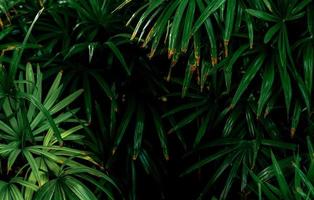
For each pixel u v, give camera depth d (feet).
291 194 5.48
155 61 6.68
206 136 6.64
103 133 6.33
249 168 6.01
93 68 6.56
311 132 6.04
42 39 6.52
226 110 6.22
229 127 6.19
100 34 6.60
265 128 6.16
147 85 6.67
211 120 6.45
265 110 6.11
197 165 6.15
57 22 6.59
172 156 6.94
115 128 6.54
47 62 6.20
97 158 6.00
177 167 6.97
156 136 6.79
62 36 6.59
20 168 6.00
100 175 5.56
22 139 5.54
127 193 6.57
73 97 5.90
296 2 5.72
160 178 6.49
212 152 6.69
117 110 6.24
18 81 5.67
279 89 5.95
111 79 6.60
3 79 5.64
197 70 6.03
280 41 5.59
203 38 6.10
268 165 6.14
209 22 5.65
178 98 6.72
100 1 6.53
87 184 6.47
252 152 6.04
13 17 6.67
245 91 6.32
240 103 6.31
